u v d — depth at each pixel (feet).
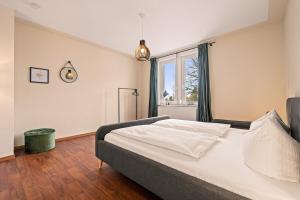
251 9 7.84
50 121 10.96
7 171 6.72
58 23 9.49
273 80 9.29
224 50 11.14
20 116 9.68
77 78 12.39
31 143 8.80
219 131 6.28
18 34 9.52
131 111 16.63
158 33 10.60
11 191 5.32
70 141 11.27
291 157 3.04
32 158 8.14
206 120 11.58
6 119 7.96
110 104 14.75
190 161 4.06
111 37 11.48
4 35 7.90
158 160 4.59
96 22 9.27
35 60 10.25
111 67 14.80
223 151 4.52
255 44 9.86
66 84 11.77
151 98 15.52
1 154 7.77
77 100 12.41
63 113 11.62
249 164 3.48
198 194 3.43
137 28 9.97
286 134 3.43
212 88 11.79
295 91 6.03
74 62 12.17
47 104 10.81
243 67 10.34
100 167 7.11
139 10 7.95
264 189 2.85
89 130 13.16
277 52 9.14
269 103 9.44
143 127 7.02
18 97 9.59
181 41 11.93
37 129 10.18
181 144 4.61
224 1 7.21
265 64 9.54
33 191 5.33
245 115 10.30
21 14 8.52
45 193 5.22
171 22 9.12
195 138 5.14
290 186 2.85
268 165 3.14
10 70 8.09
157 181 4.32
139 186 5.62
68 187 5.56
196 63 13.10
